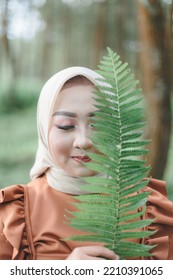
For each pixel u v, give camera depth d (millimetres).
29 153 8852
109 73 1042
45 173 1409
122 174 1019
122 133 1016
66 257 1215
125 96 1026
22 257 1246
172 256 1320
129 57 7406
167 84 3725
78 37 13023
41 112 1321
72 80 1263
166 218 1319
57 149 1247
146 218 1305
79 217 1033
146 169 1027
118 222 1032
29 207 1310
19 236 1237
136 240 1256
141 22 3559
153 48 3590
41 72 16750
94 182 1021
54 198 1312
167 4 3531
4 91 12227
